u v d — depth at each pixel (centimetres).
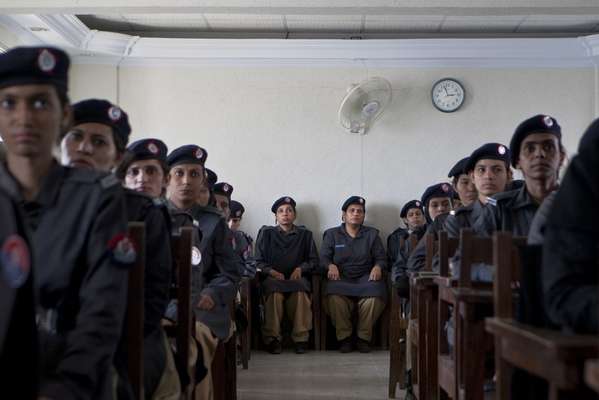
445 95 767
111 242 177
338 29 770
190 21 739
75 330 170
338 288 718
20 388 132
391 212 772
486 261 266
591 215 158
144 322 231
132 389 200
